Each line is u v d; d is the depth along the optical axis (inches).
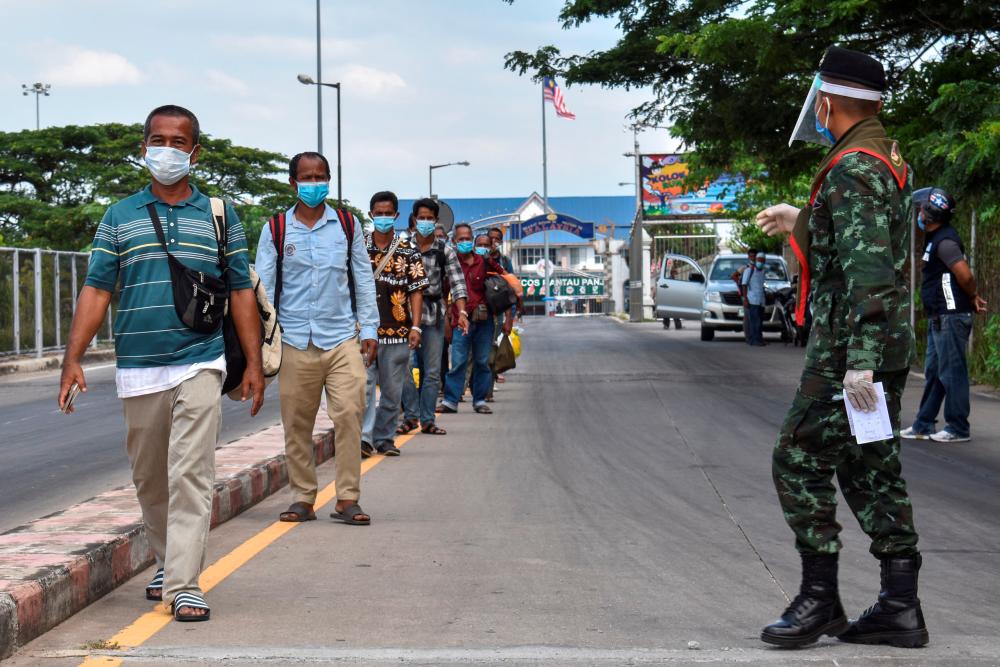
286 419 282.0
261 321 210.4
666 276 1455.5
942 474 346.9
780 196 1218.6
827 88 174.6
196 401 192.9
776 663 166.7
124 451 428.8
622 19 912.9
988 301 638.5
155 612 198.2
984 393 585.9
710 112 875.4
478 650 174.1
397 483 337.7
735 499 309.3
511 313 572.4
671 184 1870.1
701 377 711.1
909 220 173.9
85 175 2390.5
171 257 193.0
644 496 314.5
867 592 210.2
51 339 1005.8
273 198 2470.5
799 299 178.1
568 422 488.1
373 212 373.7
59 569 195.2
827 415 171.6
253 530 273.4
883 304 163.8
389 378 385.4
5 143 2420.0
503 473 354.9
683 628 186.7
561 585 216.5
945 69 699.4
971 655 170.1
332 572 227.6
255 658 170.2
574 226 3481.8
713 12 845.2
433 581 219.9
